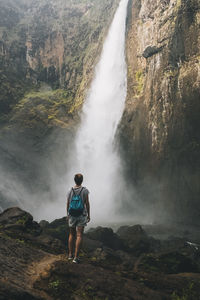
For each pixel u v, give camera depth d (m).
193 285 7.00
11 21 47.72
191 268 10.31
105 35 41.34
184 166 27.39
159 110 30.19
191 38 28.20
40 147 36.88
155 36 31.70
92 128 37.50
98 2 47.53
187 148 27.33
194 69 27.53
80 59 44.00
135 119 33.16
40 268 6.44
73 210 6.25
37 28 47.75
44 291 5.64
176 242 18.19
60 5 51.62
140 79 34.09
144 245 15.66
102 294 5.73
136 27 35.44
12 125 36.75
